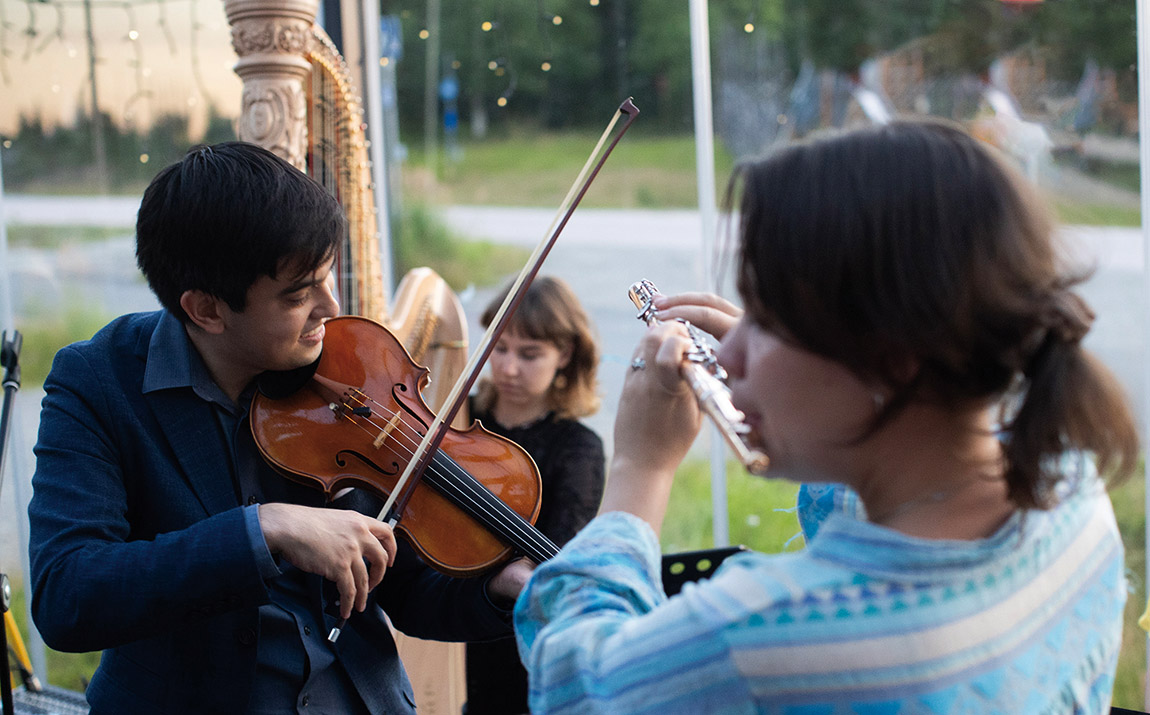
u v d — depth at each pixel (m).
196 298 1.31
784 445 0.77
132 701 1.30
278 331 1.32
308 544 1.21
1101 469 0.76
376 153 3.16
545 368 2.55
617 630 0.77
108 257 3.96
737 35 5.33
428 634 1.50
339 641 1.37
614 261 5.80
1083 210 4.14
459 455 1.56
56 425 1.29
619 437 0.90
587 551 0.83
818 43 5.35
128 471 1.32
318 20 2.94
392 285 3.26
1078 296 0.74
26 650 2.88
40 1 3.55
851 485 0.79
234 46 1.90
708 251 3.10
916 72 5.08
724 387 0.84
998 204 0.70
